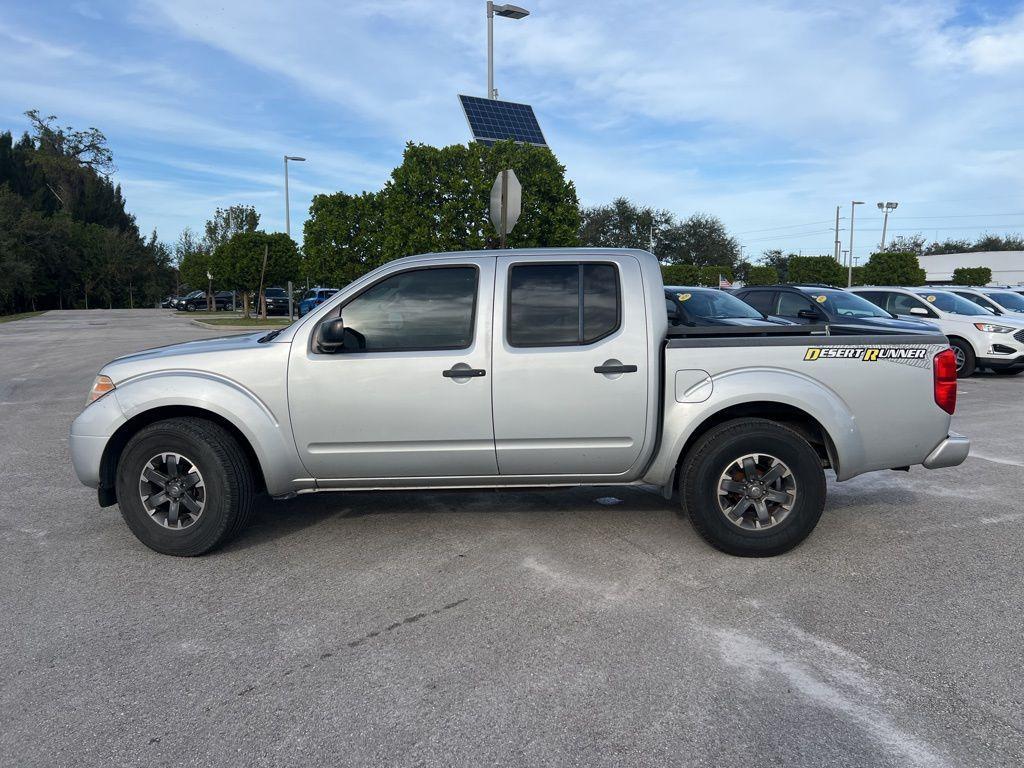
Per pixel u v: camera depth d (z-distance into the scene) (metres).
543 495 5.83
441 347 4.43
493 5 14.91
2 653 3.35
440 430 4.42
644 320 4.42
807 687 3.02
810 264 50.59
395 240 17.33
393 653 3.32
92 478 4.54
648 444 4.46
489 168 17.03
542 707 2.88
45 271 63.34
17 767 2.55
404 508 5.51
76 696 3.00
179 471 4.46
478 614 3.71
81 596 3.97
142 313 51.00
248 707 2.90
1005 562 4.39
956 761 2.55
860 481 6.29
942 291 14.79
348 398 4.40
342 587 4.06
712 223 67.06
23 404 10.72
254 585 4.10
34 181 79.69
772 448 4.32
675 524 5.10
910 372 4.45
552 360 4.37
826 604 3.80
